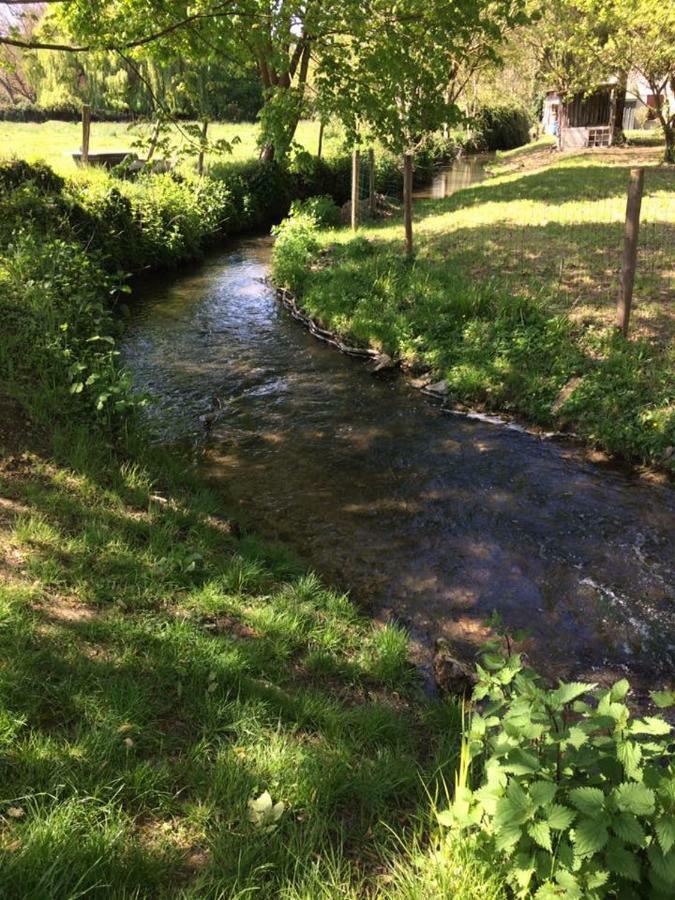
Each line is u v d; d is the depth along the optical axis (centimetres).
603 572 516
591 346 802
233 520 562
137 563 442
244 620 422
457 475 664
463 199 1892
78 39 777
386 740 340
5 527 439
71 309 785
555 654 436
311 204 1859
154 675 340
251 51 829
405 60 811
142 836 253
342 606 464
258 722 324
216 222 1923
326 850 262
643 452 665
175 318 1202
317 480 657
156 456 648
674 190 1639
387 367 932
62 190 1359
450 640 447
